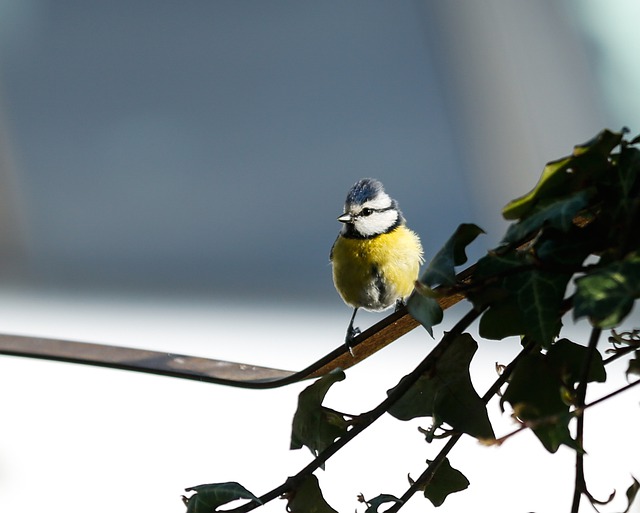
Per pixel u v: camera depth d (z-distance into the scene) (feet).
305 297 44.50
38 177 51.52
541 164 46.68
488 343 29.01
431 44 50.24
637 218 5.74
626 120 45.68
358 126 50.26
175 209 50.08
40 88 53.16
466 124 48.70
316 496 6.89
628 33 45.70
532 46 47.03
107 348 7.84
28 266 48.83
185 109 52.13
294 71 51.85
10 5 53.31
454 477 7.14
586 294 5.27
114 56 53.42
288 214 48.98
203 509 6.82
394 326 7.57
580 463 6.41
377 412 6.86
